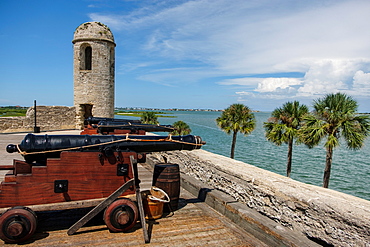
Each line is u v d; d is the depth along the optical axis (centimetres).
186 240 288
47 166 279
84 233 294
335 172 2197
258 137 4919
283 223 301
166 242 282
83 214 347
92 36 1553
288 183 334
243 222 327
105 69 1619
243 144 3797
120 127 648
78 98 1608
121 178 313
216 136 4738
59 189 284
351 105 1042
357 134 997
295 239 265
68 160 287
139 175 569
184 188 491
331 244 253
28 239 274
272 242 282
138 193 304
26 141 276
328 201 270
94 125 768
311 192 302
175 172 367
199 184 454
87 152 295
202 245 279
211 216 360
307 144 1134
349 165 2548
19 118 1348
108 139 316
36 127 1324
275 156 2842
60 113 1555
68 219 330
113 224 290
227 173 406
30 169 289
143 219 291
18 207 263
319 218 266
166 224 327
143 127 677
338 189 1722
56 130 1509
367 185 1823
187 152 544
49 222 320
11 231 253
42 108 1459
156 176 367
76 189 292
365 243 229
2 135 1166
